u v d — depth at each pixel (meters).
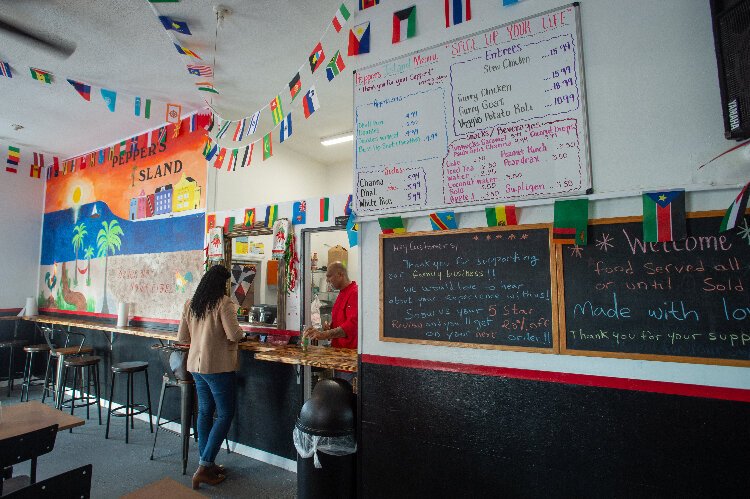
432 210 2.23
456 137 2.19
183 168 4.50
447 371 2.15
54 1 2.58
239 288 4.40
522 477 1.93
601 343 1.81
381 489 2.28
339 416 2.31
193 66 3.17
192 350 3.07
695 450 1.62
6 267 5.92
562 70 1.94
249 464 3.36
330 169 6.32
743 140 1.54
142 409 4.46
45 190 6.39
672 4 1.76
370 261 2.44
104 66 3.38
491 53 2.12
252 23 2.80
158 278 4.62
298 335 3.58
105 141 5.30
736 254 1.61
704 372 1.63
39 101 4.09
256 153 4.94
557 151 1.93
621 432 1.75
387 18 2.45
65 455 3.44
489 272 2.08
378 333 2.37
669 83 1.75
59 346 5.71
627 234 1.80
